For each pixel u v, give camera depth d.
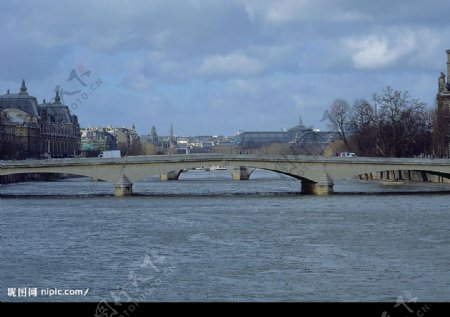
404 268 95.44
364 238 119.88
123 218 151.50
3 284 88.44
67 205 183.62
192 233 127.56
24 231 131.12
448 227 132.25
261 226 136.25
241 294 83.31
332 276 91.38
